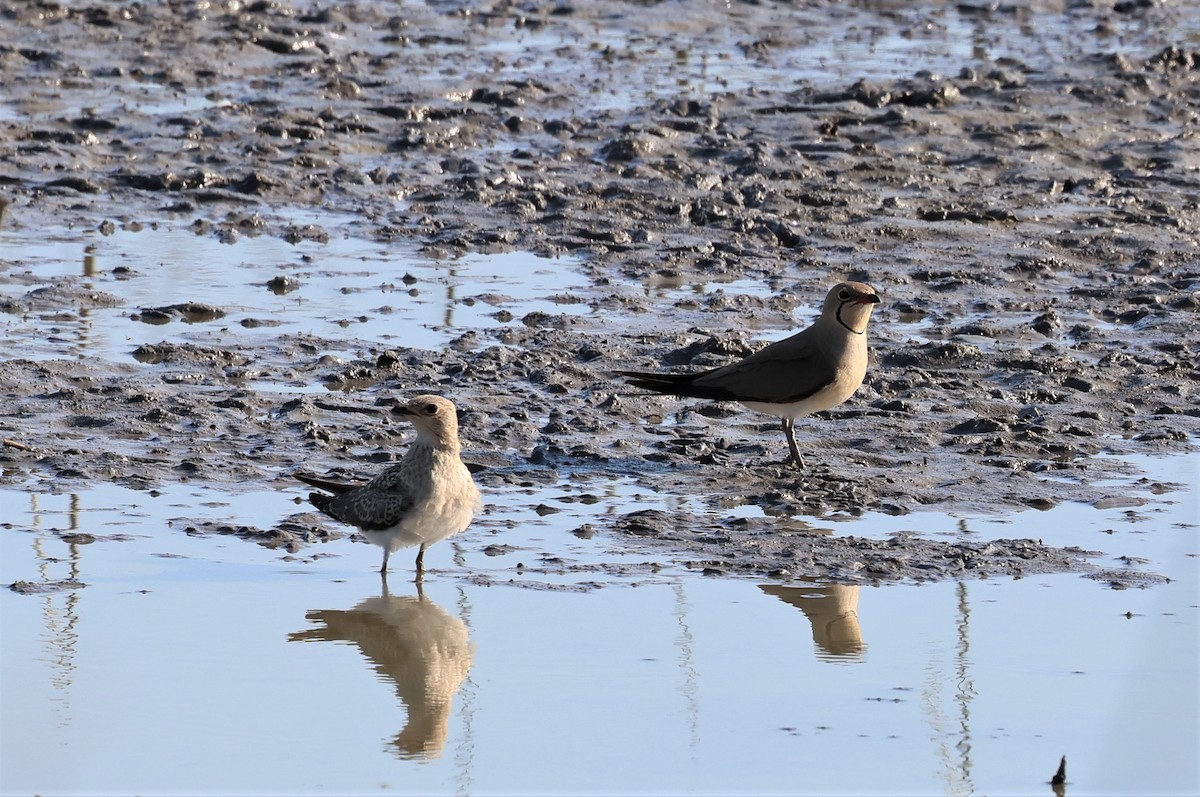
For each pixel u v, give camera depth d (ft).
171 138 82.07
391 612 36.14
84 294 60.39
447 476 37.37
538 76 97.71
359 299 61.62
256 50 101.14
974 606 36.42
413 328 58.13
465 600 36.83
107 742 30.01
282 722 31.07
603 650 34.19
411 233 70.74
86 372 51.98
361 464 45.34
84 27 102.89
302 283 63.41
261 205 74.13
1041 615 35.96
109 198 74.18
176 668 33.30
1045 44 111.45
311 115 85.97
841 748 30.07
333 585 37.70
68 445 46.01
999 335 58.34
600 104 91.50
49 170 76.95
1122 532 41.09
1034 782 28.81
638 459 46.50
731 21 116.88
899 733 30.58
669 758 29.48
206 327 57.47
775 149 82.12
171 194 75.00
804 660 33.81
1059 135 86.84
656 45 108.06
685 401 51.31
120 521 41.09
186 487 43.55
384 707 31.76
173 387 51.16
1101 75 99.14
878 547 39.86
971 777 28.81
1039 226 72.28
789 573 38.37
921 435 48.42
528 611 36.19
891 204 74.54
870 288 45.19
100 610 35.94
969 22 119.96
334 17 109.91
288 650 34.24
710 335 57.06
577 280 64.80
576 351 55.67
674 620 35.70
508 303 61.41
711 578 38.14
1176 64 102.32
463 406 50.11
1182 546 40.04
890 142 85.40
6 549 39.06
